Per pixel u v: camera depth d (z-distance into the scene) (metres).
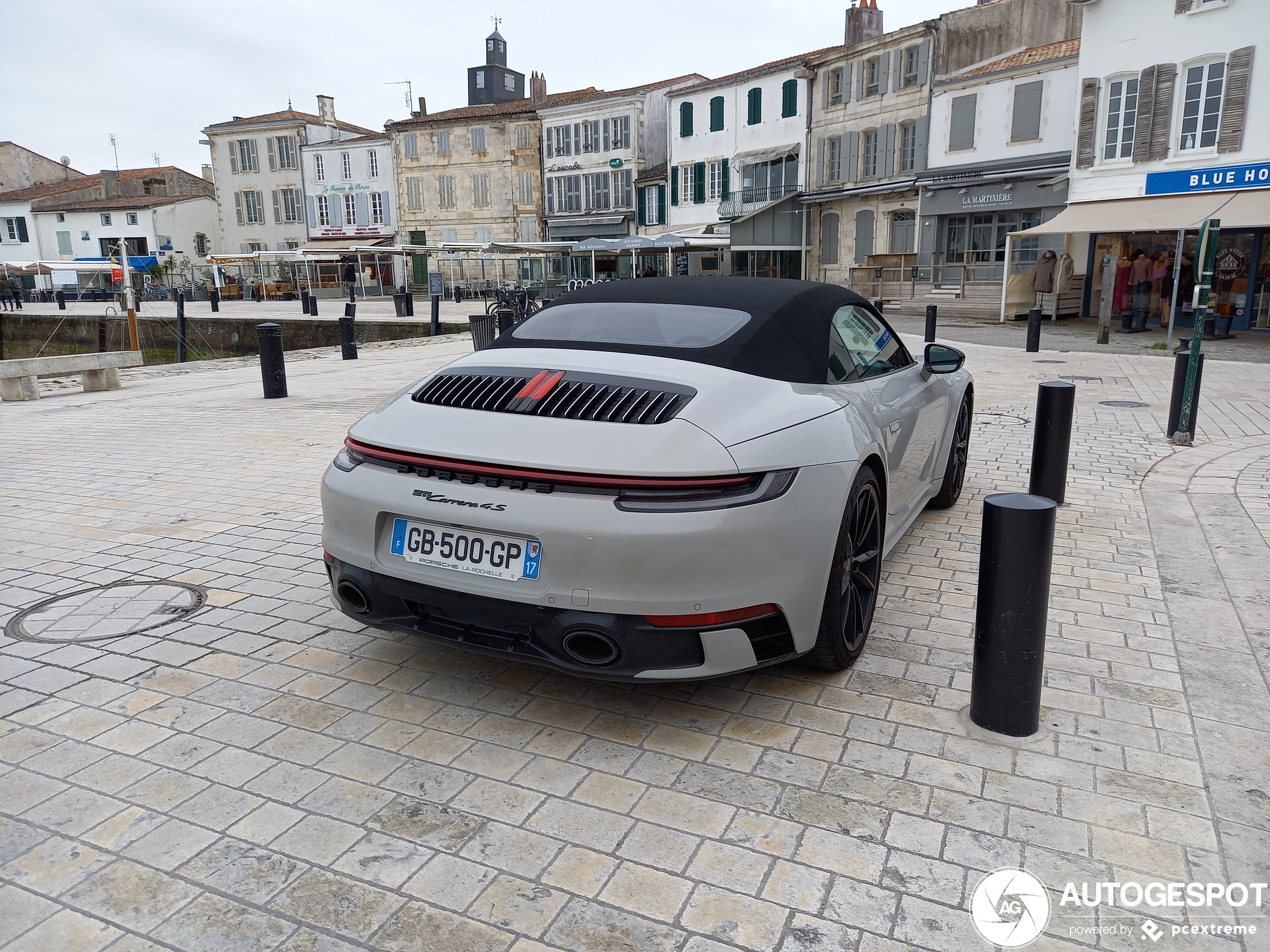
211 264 45.94
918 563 4.33
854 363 3.60
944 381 4.73
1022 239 25.05
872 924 1.94
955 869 2.12
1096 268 22.42
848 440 2.90
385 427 2.90
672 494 2.43
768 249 32.94
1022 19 25.73
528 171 45.56
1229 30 18.25
